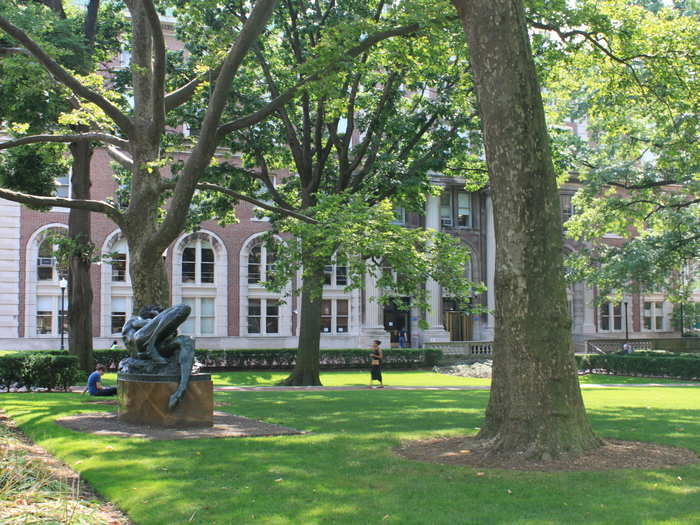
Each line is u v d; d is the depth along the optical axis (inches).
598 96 856.3
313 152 1063.0
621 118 901.2
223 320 1678.2
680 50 727.1
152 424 478.6
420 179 981.2
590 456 355.6
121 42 1179.3
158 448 386.9
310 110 1111.0
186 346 491.2
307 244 669.3
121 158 740.7
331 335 1758.1
